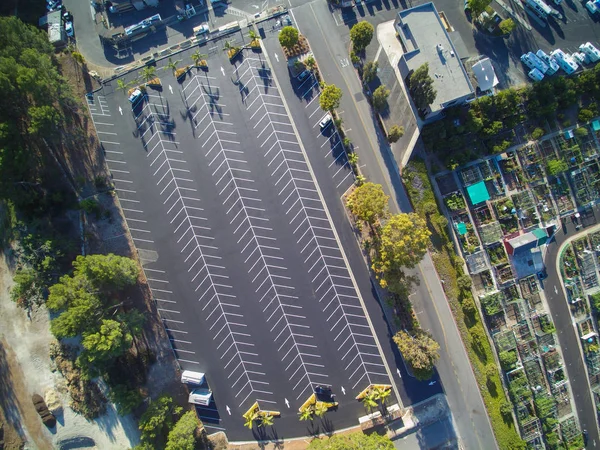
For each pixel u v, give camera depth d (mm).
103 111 76688
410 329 74812
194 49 77875
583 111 77188
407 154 76875
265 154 76938
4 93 63000
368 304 75750
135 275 70062
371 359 75250
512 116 76875
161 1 78500
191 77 77438
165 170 76375
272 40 78062
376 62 72375
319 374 74812
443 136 74625
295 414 74438
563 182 78625
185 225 75938
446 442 74875
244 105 77375
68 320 62562
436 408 75250
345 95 78000
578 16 78188
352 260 76250
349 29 78875
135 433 72312
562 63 77438
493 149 76375
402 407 75062
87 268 65125
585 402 78250
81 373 69500
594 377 78500
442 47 73188
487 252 77438
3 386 72438
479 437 75188
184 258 75562
